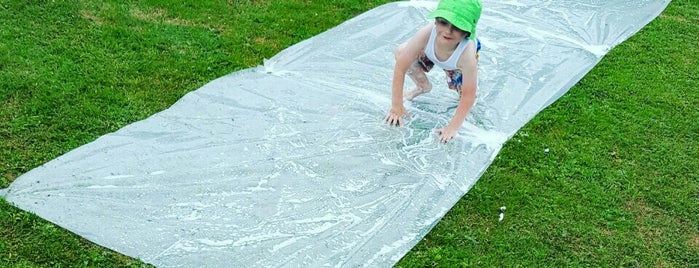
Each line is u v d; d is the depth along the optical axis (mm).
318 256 3057
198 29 4805
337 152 3725
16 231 2965
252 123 3893
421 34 3682
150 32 4660
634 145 4016
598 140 4031
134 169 3428
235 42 4727
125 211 3168
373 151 3764
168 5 5051
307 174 3541
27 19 4570
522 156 3832
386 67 4625
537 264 3131
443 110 4191
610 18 5598
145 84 4133
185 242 3053
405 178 3590
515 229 3312
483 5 5656
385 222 3283
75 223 3059
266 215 3254
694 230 3434
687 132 4191
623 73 4801
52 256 2883
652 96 4543
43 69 4082
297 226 3209
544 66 4809
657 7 5859
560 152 3895
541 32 5285
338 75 4469
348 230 3215
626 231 3371
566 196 3561
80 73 4117
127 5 4965
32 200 3137
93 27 4613
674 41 5328
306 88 4281
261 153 3656
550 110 4289
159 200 3260
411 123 4035
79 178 3318
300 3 5379
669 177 3775
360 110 4109
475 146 3891
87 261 2887
